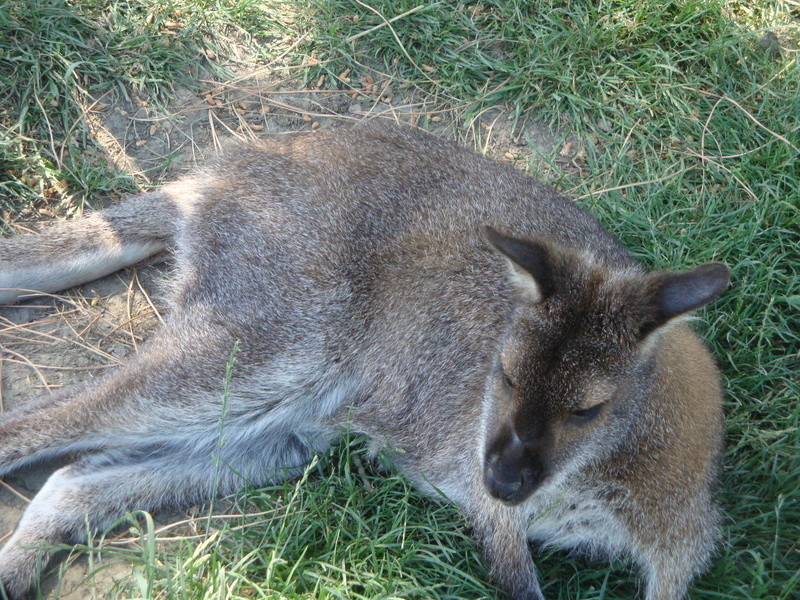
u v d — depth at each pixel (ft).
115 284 3.49
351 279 3.21
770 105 3.84
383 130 3.40
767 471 3.17
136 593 2.91
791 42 4.02
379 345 3.23
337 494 3.16
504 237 2.81
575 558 3.14
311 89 3.96
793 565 3.02
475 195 3.26
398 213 3.24
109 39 3.86
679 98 3.90
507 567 3.02
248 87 3.92
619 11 4.01
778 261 3.54
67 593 2.97
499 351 2.93
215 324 3.20
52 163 3.64
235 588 2.91
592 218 3.38
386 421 3.25
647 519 2.99
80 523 3.07
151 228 3.43
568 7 4.05
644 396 2.89
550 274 2.80
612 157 3.82
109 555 3.04
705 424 3.03
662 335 2.88
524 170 3.81
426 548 3.06
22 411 3.12
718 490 3.12
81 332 3.39
